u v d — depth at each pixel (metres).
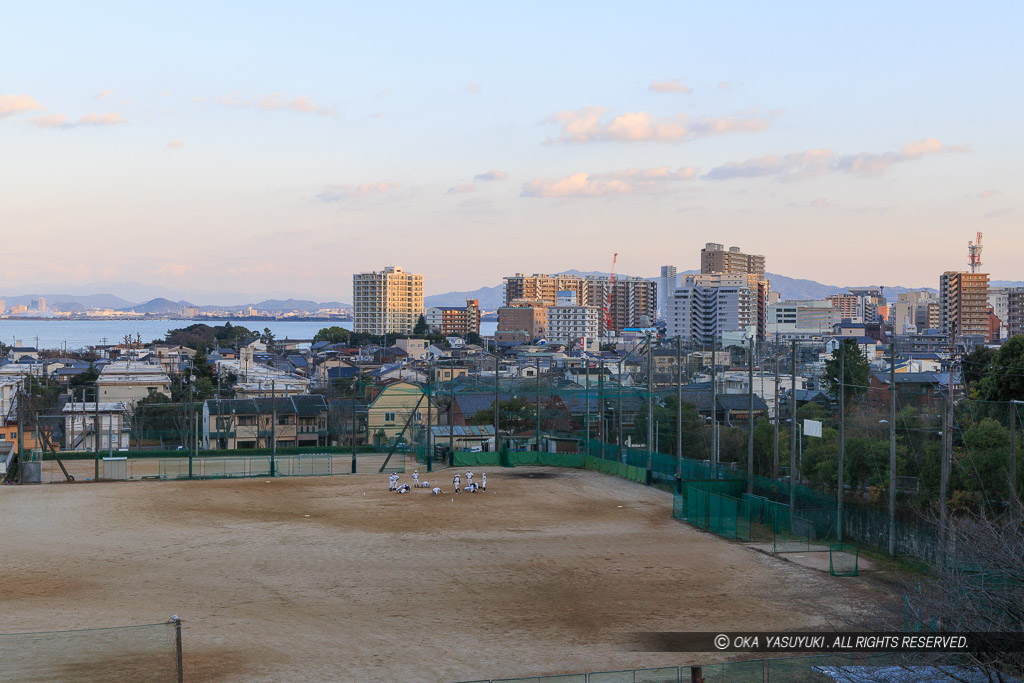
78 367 165.62
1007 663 22.66
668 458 63.72
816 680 23.88
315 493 60.56
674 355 91.62
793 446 48.88
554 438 79.25
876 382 83.44
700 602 35.22
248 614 32.78
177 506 54.47
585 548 44.53
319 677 26.02
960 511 39.09
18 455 66.81
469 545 44.81
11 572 38.22
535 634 30.98
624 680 24.27
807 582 38.16
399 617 32.91
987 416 46.12
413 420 85.69
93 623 30.89
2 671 24.44
